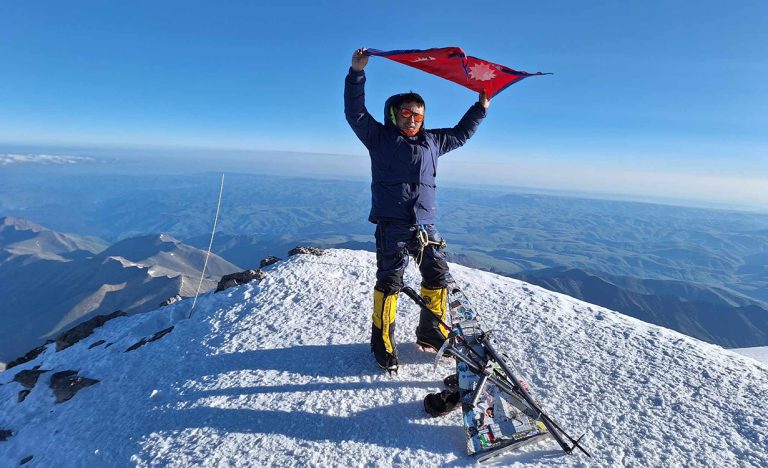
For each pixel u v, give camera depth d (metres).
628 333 5.71
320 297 7.14
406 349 5.32
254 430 4.04
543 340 5.57
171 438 4.14
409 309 6.55
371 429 3.94
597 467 3.40
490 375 3.65
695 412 4.04
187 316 7.69
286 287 7.65
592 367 4.88
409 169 4.30
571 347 5.35
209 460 3.74
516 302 6.84
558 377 4.73
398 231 4.45
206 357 5.66
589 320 6.16
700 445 3.62
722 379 4.56
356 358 5.14
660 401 4.22
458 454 3.59
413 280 8.01
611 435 3.79
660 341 5.46
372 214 4.59
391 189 4.38
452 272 8.24
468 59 4.20
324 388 4.58
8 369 9.01
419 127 4.36
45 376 6.93
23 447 5.29
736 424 3.86
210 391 4.75
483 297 7.07
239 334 6.12
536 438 3.59
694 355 5.07
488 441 3.52
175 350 6.26
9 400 6.68
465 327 4.07
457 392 3.96
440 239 4.66
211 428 4.15
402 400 4.32
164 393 5.08
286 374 4.91
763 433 3.71
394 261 4.52
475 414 3.63
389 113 4.38
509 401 3.72
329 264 8.62
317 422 4.07
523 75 4.28
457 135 4.75
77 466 4.35
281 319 6.45
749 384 4.47
